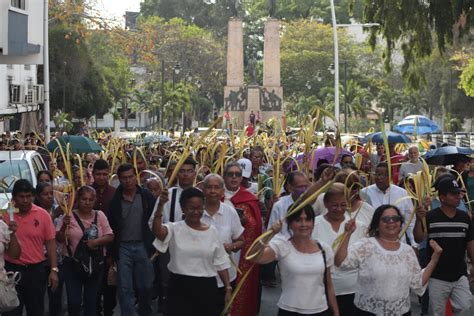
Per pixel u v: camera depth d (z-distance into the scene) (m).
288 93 95.12
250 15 115.69
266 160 19.58
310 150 13.94
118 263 11.31
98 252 11.16
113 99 72.88
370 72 96.81
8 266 10.57
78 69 56.78
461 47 61.22
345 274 9.39
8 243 10.14
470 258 10.31
